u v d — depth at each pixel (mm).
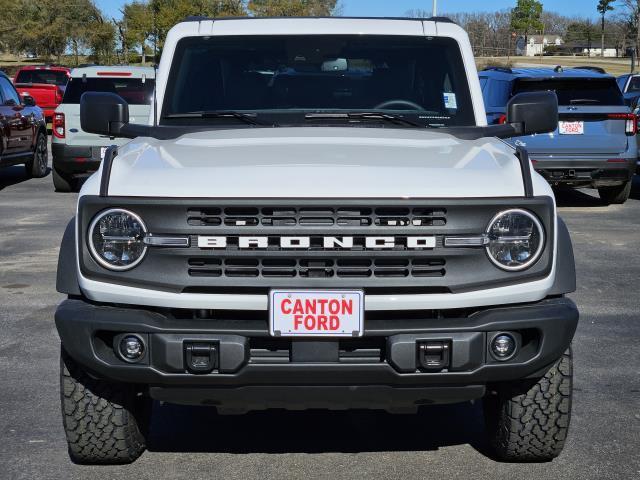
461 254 3840
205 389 3896
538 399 4234
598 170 13320
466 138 4762
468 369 3848
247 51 5293
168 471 4418
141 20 57938
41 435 4875
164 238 3818
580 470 4426
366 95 5219
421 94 5227
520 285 3887
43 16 68750
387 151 4344
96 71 14859
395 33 5375
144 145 4512
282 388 3875
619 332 7035
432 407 5340
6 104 16281
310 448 4727
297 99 5184
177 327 3811
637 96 19344
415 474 4387
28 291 8320
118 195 3883
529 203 3863
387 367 3814
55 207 13648
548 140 13227
